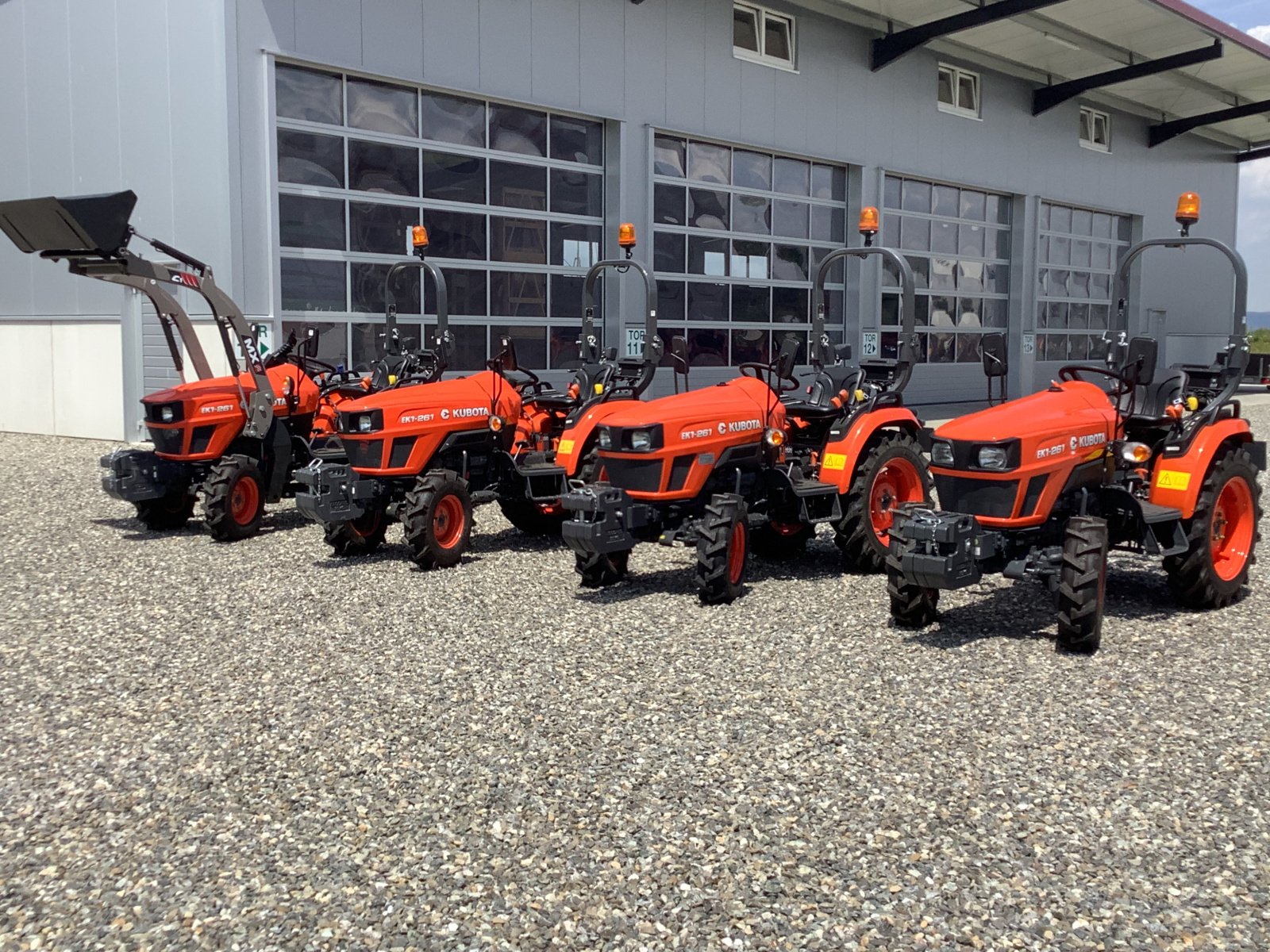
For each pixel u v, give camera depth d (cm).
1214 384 586
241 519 795
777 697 437
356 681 461
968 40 1825
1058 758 375
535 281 1406
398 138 1262
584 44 1396
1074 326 2248
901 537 494
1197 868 303
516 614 569
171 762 380
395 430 687
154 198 1223
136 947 272
